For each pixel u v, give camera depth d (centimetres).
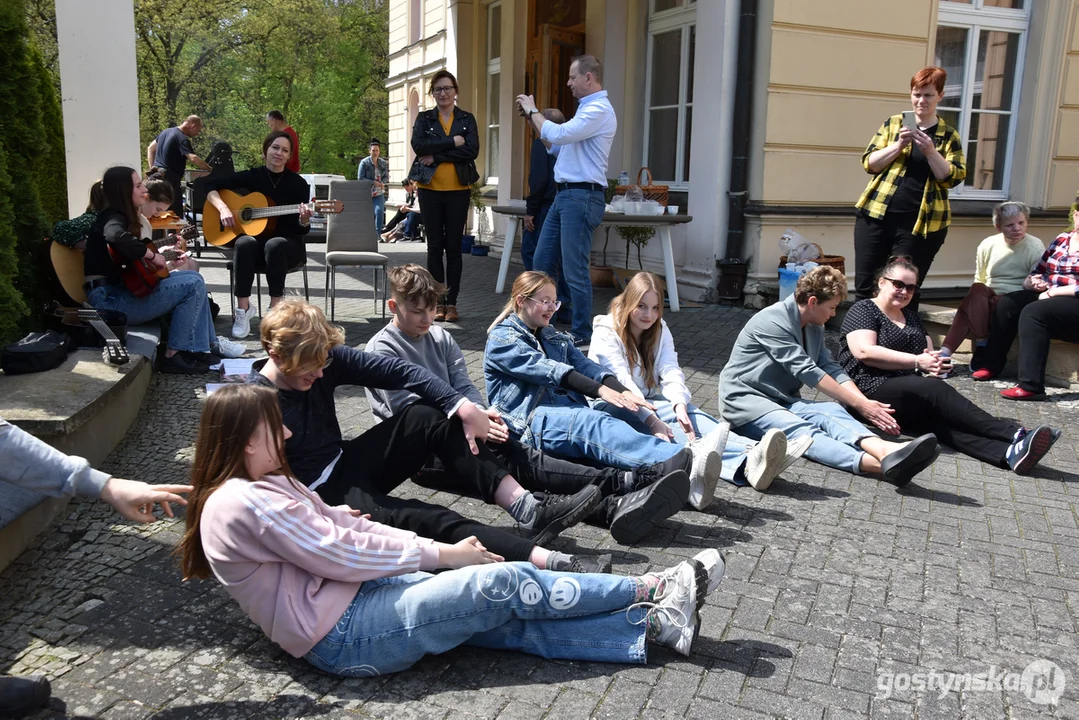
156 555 321
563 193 647
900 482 407
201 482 237
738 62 824
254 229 680
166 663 255
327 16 3138
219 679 249
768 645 275
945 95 897
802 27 809
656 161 1032
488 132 1469
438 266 754
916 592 314
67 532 337
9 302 430
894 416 483
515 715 236
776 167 827
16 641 264
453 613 243
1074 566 340
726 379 469
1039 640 284
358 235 779
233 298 701
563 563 279
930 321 703
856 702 246
